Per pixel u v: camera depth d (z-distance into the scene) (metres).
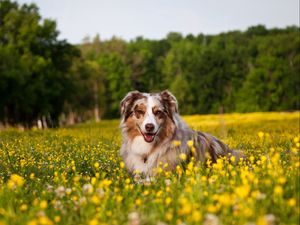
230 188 5.37
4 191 5.75
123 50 114.06
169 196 5.34
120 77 104.00
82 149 12.55
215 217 4.21
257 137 16.03
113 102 104.19
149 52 115.88
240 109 96.62
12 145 13.48
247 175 5.68
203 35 128.75
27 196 5.81
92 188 5.36
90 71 88.38
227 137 15.32
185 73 104.81
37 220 4.38
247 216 4.18
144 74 111.62
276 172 5.54
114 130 25.95
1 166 8.97
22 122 53.22
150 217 4.41
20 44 53.97
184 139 8.04
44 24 56.34
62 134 21.31
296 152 6.21
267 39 102.62
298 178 5.44
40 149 12.75
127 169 8.27
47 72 53.00
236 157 8.89
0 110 48.88
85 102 85.12
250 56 104.19
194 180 5.56
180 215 4.61
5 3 56.53
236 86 100.88
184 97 102.19
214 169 6.57
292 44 97.12
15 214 4.87
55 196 5.70
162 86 111.00
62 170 8.49
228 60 102.88
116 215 4.65
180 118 8.28
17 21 55.22
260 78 95.69
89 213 4.71
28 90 48.47
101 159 10.33
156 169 7.02
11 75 46.19
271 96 94.19
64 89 57.59
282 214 4.58
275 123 37.84
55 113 58.16
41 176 7.83
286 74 93.94
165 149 7.88
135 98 8.18
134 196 5.39
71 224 4.66
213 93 101.62
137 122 7.94
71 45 58.91
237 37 115.88
